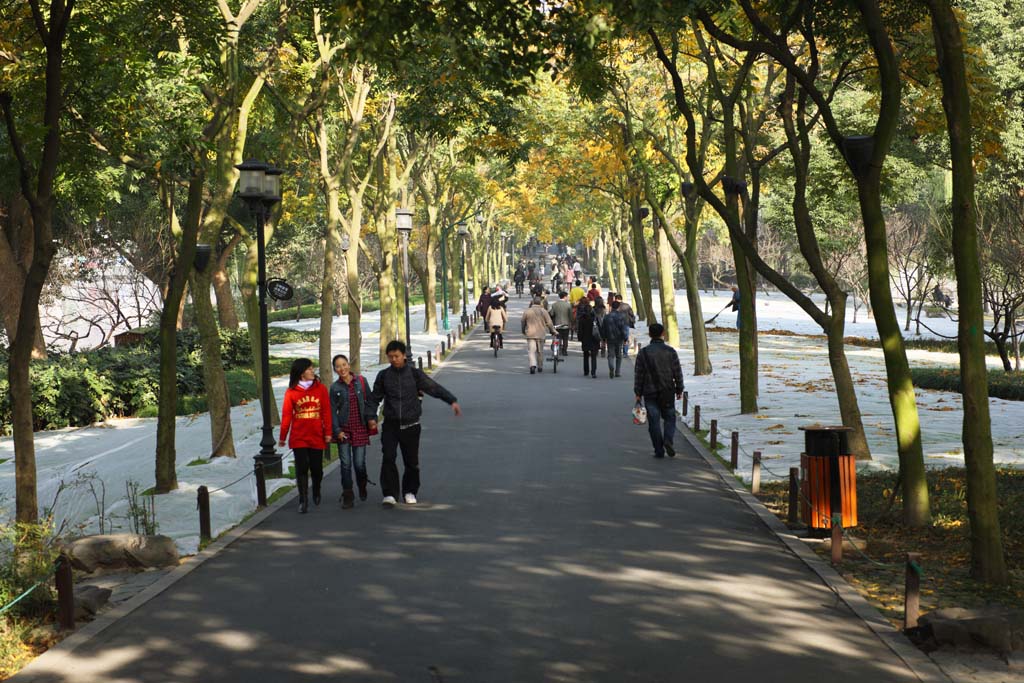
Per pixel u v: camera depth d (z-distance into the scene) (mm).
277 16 19109
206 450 18328
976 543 8352
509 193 55000
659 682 6172
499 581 8453
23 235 32469
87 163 14141
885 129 10195
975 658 6559
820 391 23953
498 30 11594
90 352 30234
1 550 8508
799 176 14727
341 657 6664
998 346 28859
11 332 30797
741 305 20266
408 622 7375
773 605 7746
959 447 15586
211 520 11484
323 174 24547
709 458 15109
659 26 13727
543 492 12484
